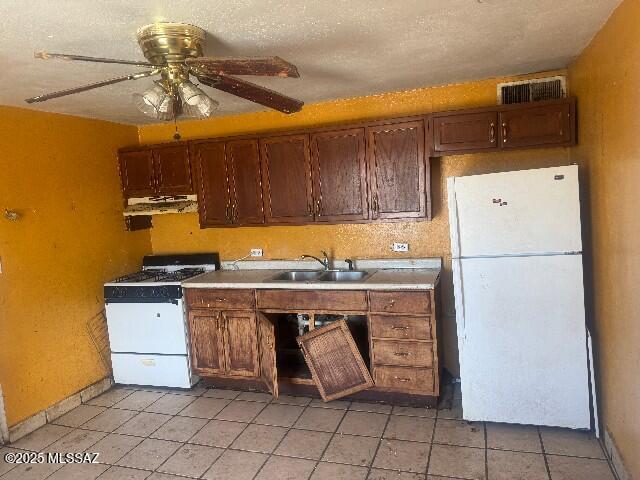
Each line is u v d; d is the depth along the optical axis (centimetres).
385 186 341
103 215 391
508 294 272
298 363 371
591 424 273
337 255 387
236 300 355
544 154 330
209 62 172
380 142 338
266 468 259
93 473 264
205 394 364
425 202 333
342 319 323
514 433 278
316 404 336
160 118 205
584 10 206
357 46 235
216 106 194
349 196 351
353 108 367
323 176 355
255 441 289
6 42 200
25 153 327
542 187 262
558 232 262
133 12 175
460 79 327
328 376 326
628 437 215
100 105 333
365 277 343
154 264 425
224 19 188
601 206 246
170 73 187
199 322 367
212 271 412
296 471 254
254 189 374
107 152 398
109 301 378
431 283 304
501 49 258
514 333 273
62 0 162
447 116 321
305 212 363
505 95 325
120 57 227
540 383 272
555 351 267
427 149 328
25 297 322
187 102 189
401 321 314
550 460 249
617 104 211
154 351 374
